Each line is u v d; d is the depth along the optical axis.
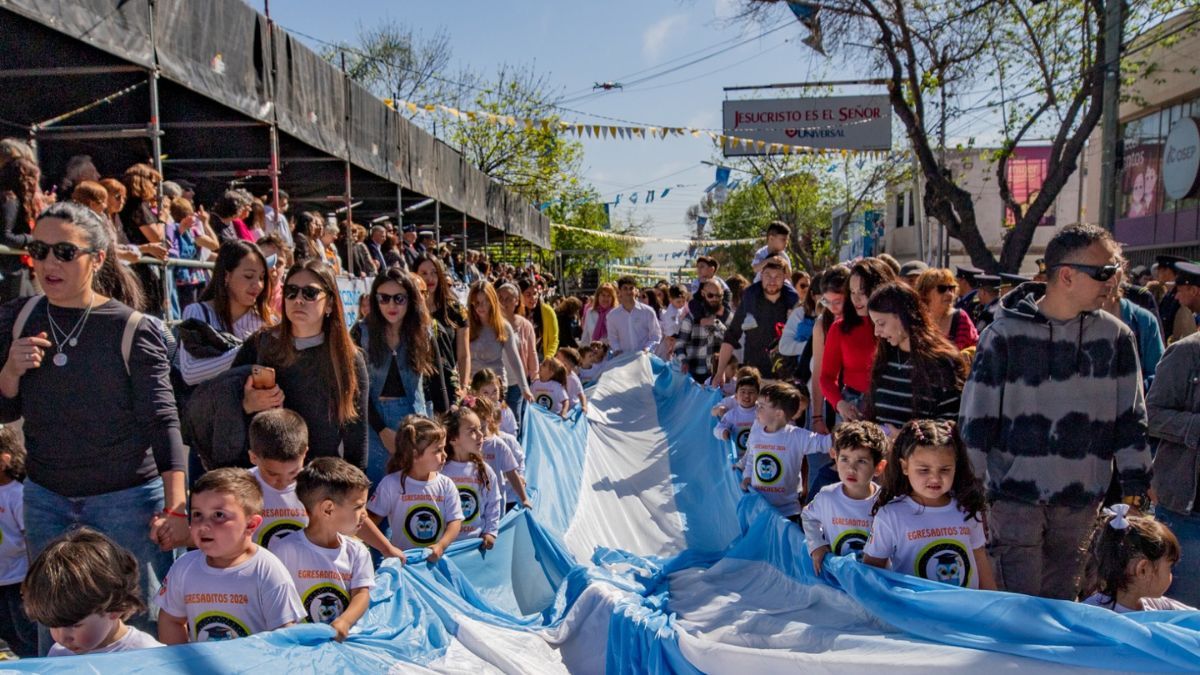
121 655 2.66
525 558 5.36
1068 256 3.62
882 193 37.81
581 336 14.24
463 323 6.55
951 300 5.22
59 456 3.37
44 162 7.90
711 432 8.34
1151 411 4.60
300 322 3.90
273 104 7.87
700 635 4.10
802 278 8.98
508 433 6.80
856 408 5.09
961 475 3.69
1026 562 3.84
